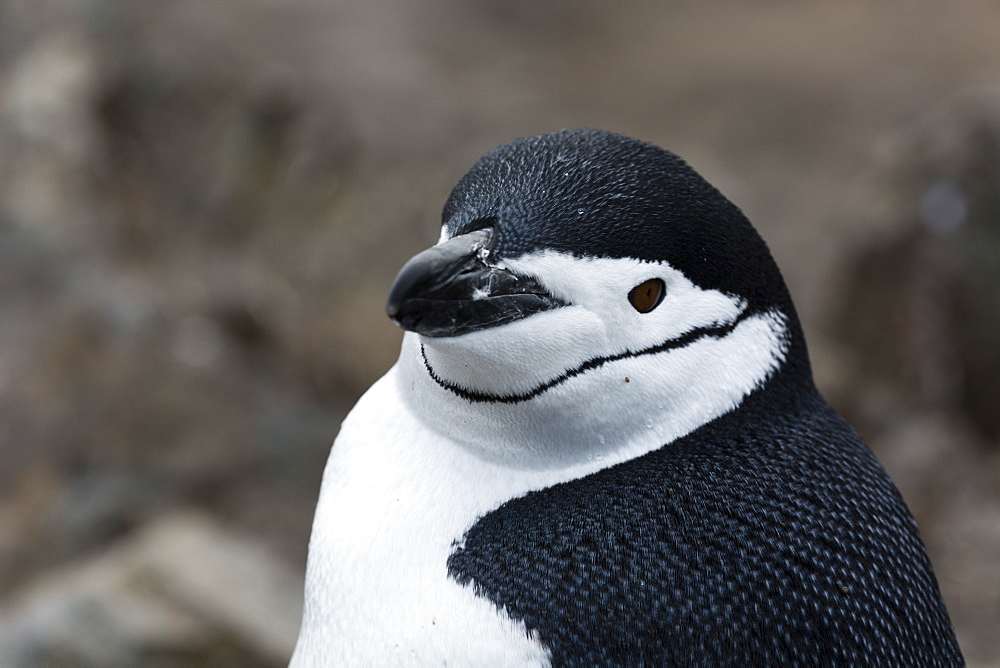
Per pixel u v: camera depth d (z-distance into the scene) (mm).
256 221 21734
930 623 5031
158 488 16156
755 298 5305
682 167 5332
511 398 5027
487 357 4902
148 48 25344
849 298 20766
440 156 24016
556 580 4688
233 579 13758
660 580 4664
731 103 30562
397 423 5453
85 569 14281
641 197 5078
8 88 24469
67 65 24719
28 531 15688
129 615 12680
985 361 19391
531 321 4898
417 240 20203
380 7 33344
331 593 5141
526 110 28953
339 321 19219
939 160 20469
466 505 5043
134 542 14719
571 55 33094
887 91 31219
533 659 4547
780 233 24312
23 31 25969
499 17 34875
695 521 4840
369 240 20266
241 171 22312
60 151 22688
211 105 23938
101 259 20672
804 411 5438
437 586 4816
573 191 5125
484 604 4676
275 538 15594
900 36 34562
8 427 17109
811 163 27719
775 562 4758
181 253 21547
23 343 18438
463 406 5148
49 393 17562
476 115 28109
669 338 5066
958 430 19188
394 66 29797
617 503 4922
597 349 4965
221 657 12609
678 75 32312
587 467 5109
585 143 5383
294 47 29344
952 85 31234
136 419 17219
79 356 18250
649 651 4531
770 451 5129
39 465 16609
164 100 24031
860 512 5059
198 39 26859
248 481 16516
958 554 15945
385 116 26875
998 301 19375
